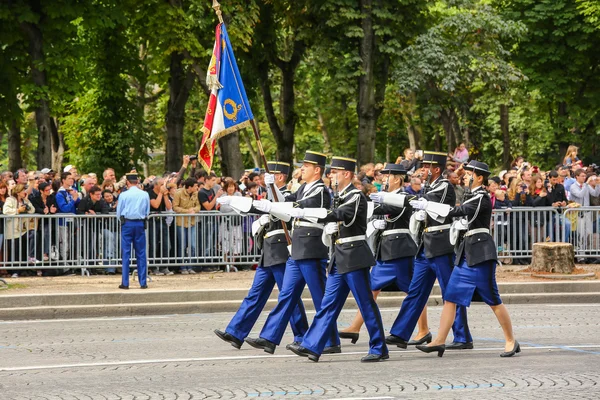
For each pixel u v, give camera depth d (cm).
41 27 3544
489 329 1714
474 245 1398
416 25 4056
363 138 3947
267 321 1437
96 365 1348
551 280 2280
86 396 1120
